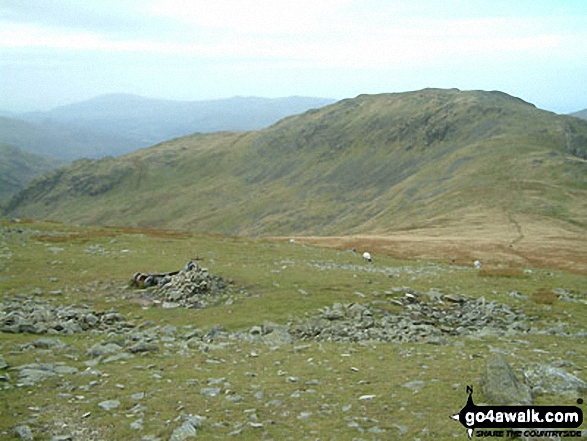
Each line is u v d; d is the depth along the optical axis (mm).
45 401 12430
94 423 11203
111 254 42562
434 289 33062
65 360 16375
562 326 26391
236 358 17844
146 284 31562
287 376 15469
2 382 13609
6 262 37094
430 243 97062
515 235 118812
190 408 12344
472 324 26469
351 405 12711
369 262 50625
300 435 10836
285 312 26188
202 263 39688
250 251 50281
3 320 21188
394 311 27266
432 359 17781
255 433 10898
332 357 18109
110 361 16531
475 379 14570
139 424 11180
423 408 12383
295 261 44938
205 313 26203
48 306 26281
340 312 25766
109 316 24516
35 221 65562
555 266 72375
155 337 21109
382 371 16000
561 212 154625
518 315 28719
